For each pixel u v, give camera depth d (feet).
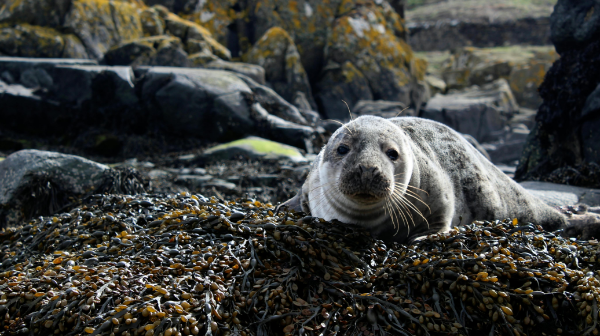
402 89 53.62
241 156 28.84
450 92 66.49
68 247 11.21
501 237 9.95
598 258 9.55
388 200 10.14
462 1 112.16
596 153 21.84
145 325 7.41
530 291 8.37
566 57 23.81
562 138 23.85
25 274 9.50
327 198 11.13
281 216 11.21
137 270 8.80
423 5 119.14
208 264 8.90
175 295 8.00
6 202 17.35
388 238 11.37
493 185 13.56
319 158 12.41
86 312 7.82
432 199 11.46
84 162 18.67
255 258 9.28
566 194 18.24
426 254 9.53
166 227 10.70
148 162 29.53
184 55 41.04
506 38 92.89
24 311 8.14
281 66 48.55
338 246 9.86
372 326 8.14
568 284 8.59
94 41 42.01
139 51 39.99
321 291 8.88
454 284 8.52
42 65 33.14
